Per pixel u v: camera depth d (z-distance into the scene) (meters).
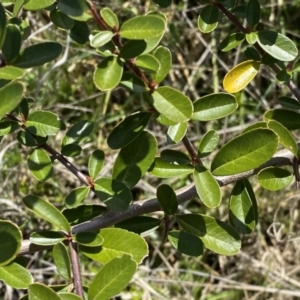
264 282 0.90
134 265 0.41
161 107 0.44
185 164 0.48
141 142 0.47
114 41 0.42
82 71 0.97
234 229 0.47
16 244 0.41
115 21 0.42
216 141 0.48
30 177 0.91
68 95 0.96
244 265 0.92
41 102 0.91
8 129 0.46
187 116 0.43
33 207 0.45
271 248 0.92
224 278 0.88
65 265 0.44
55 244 0.44
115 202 0.46
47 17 0.92
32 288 0.40
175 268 0.90
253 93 0.96
